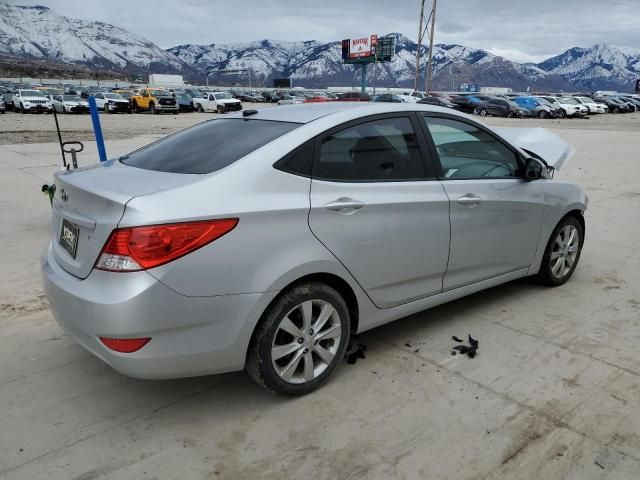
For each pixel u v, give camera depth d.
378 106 3.29
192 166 2.80
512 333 3.71
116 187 2.58
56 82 117.56
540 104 36.44
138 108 39.28
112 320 2.35
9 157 12.84
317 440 2.59
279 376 2.79
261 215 2.59
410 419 2.75
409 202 3.17
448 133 3.57
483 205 3.63
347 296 3.09
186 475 2.36
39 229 6.34
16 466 2.40
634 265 5.19
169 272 2.37
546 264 4.41
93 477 2.34
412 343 3.56
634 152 14.92
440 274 3.50
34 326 3.79
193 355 2.51
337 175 2.95
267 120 3.21
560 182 4.38
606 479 2.34
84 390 3.01
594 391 2.99
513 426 2.69
